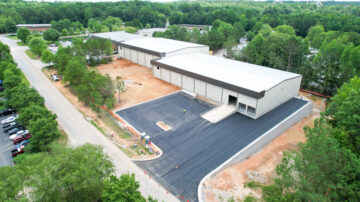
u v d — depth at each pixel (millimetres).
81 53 93812
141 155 43250
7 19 167750
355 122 35938
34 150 43156
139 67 96312
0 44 91000
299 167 27438
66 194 28734
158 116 57219
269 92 55531
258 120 54531
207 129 51281
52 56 92188
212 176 38000
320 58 73938
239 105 59625
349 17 172375
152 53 89312
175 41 106625
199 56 84625
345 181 24844
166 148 45062
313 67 75688
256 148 46562
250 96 53875
